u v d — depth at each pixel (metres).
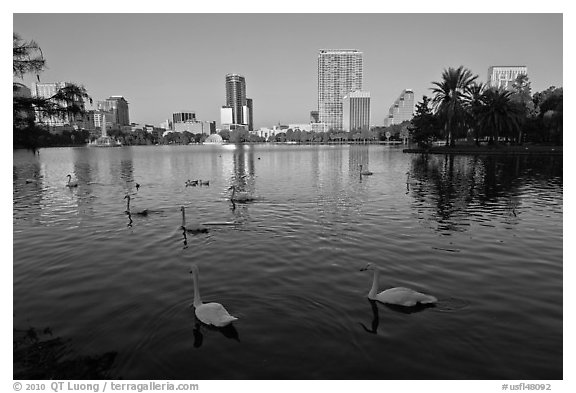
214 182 39.94
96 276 12.77
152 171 54.41
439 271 12.72
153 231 18.55
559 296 10.77
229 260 14.08
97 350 8.59
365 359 8.04
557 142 77.88
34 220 21.34
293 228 18.77
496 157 62.81
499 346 8.41
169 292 11.43
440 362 7.91
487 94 75.25
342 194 29.94
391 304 10.31
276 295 11.02
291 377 7.56
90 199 28.97
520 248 15.10
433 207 23.83
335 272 12.73
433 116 82.94
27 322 9.84
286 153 105.38
